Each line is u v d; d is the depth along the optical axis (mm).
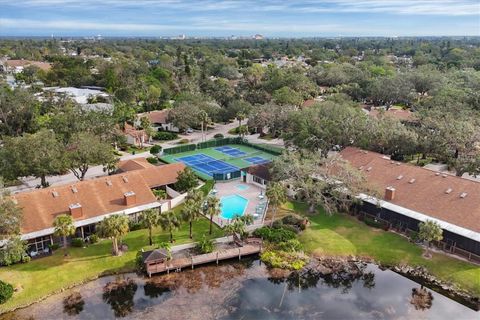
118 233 51875
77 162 71500
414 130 84750
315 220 64938
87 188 62031
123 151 103125
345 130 80875
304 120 86062
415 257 54375
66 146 75438
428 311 45500
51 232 54344
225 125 136500
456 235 53938
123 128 113438
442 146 79250
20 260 51781
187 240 58375
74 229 52938
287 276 52312
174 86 176125
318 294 48750
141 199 63844
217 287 49781
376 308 46094
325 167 67125
